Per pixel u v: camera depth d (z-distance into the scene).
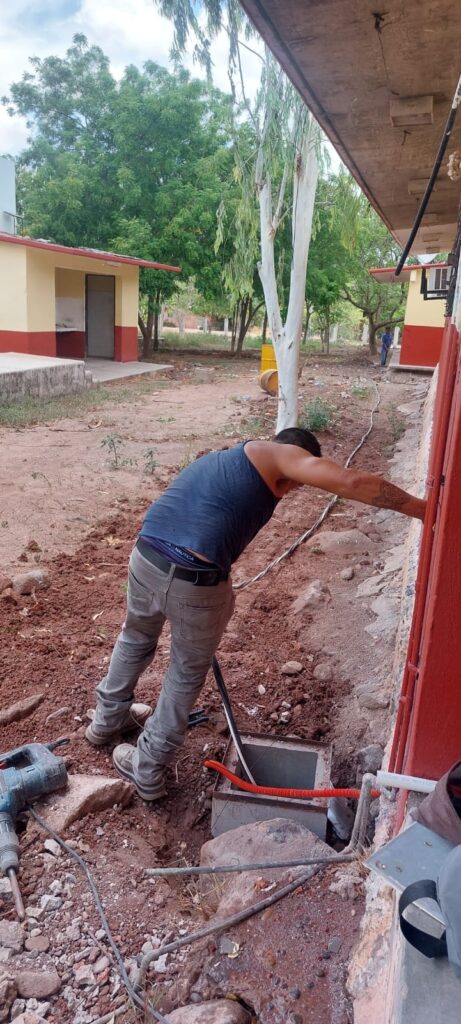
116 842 3.21
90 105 28.25
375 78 3.55
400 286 32.16
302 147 10.65
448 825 1.74
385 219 7.39
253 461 3.16
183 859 3.28
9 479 9.05
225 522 3.12
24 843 3.09
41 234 27.14
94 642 4.99
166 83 27.11
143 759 3.50
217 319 59.72
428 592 2.13
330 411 14.99
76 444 11.33
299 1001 2.29
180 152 27.17
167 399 17.14
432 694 1.97
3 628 5.08
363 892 2.68
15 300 18.92
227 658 4.96
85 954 2.60
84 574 6.28
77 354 24.67
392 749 2.63
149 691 4.42
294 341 11.66
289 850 2.99
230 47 10.29
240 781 3.40
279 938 2.53
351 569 6.61
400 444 12.35
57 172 28.09
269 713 4.40
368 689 4.55
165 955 2.57
